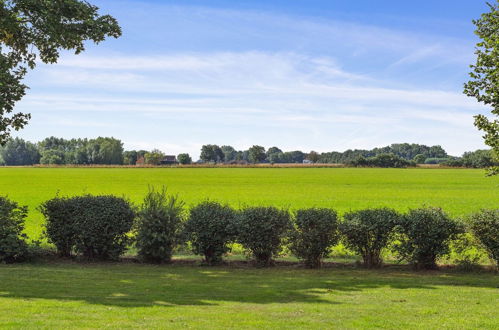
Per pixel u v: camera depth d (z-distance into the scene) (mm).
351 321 8953
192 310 9688
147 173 126875
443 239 14625
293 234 15180
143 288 11984
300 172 139125
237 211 16516
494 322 8914
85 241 16328
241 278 13586
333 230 15258
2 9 16641
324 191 67938
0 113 17547
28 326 8180
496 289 12117
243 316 9219
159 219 16125
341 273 14469
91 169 158375
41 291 11398
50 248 18672
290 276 13953
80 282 12641
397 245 15148
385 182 91375
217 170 153000
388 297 11141
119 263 16172
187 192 64312
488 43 12773
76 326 8273
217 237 15602
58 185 76688
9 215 16156
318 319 9078
